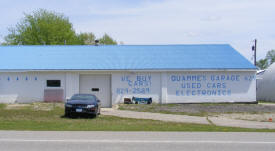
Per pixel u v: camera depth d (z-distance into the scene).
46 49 29.58
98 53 28.80
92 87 25.88
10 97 25.06
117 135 11.40
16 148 8.88
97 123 15.30
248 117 18.31
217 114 19.58
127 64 26.36
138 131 12.55
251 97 25.89
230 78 25.97
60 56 27.94
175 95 25.67
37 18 55.72
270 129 13.85
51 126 13.97
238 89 25.92
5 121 15.74
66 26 56.69
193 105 24.34
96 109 17.89
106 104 25.83
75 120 16.45
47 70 24.95
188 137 11.06
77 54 28.52
